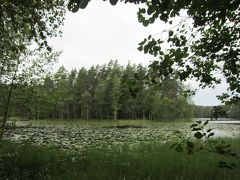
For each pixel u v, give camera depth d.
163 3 2.87
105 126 48.28
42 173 8.57
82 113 76.75
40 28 5.88
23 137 20.77
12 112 11.65
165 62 3.31
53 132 29.62
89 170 8.72
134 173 8.44
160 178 7.72
